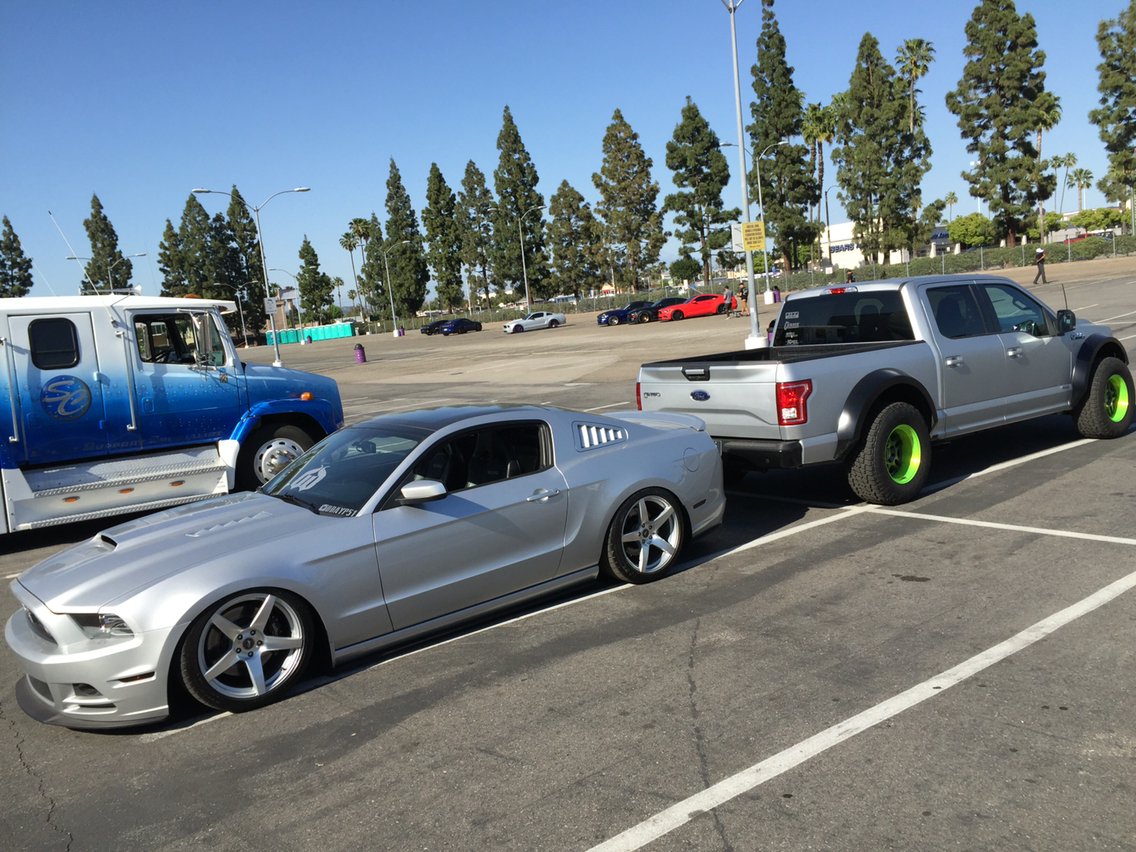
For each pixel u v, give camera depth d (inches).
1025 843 105.8
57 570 170.2
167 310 337.1
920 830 109.7
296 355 2241.6
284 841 118.7
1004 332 308.7
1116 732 130.1
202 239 3848.4
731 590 209.6
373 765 138.3
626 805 120.4
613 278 3462.1
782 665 163.3
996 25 2365.9
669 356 984.9
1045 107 2380.7
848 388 261.9
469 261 3715.6
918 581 203.9
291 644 167.9
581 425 215.8
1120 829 107.3
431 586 184.2
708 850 108.7
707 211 2802.7
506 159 3371.1
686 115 2743.6
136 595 155.3
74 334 318.3
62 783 141.9
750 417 262.7
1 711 173.9
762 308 2097.7
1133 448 322.3
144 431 331.6
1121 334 676.7
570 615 201.8
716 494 237.1
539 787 127.0
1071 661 155.0
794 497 303.6
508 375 978.1
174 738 154.7
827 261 3171.8
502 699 158.9
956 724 136.1
